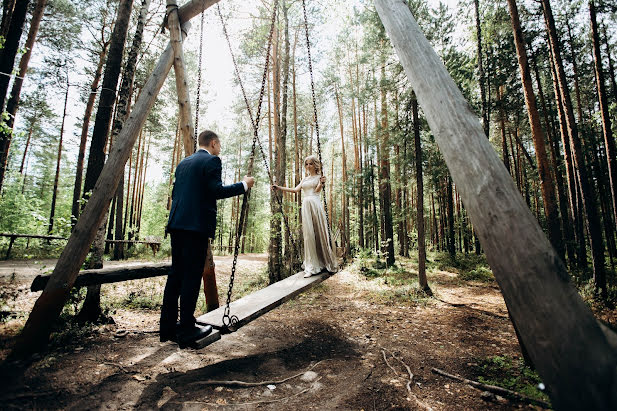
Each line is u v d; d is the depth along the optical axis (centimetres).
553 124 1677
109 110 514
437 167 1684
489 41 1159
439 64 202
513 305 143
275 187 511
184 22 523
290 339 496
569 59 1505
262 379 337
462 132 177
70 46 1281
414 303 855
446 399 318
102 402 252
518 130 1784
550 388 127
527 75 888
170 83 1717
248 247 3700
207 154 318
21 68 882
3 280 614
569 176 1301
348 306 795
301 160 2277
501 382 359
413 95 1078
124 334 421
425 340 532
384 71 1249
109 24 1298
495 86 1262
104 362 327
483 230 158
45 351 331
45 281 357
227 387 305
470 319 688
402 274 1398
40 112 1945
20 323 381
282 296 388
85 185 488
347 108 2411
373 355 443
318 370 375
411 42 213
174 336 288
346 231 2455
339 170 3262
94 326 435
